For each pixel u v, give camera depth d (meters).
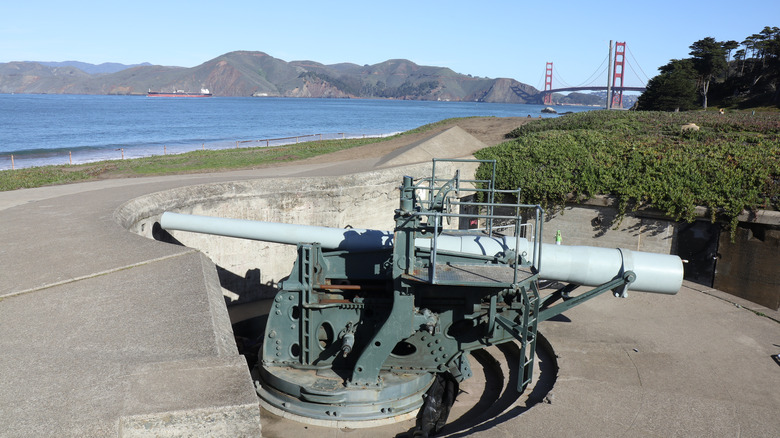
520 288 7.34
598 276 8.36
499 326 7.93
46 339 5.23
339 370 7.89
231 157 27.30
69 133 74.94
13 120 102.00
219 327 5.75
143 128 85.81
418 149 23.41
